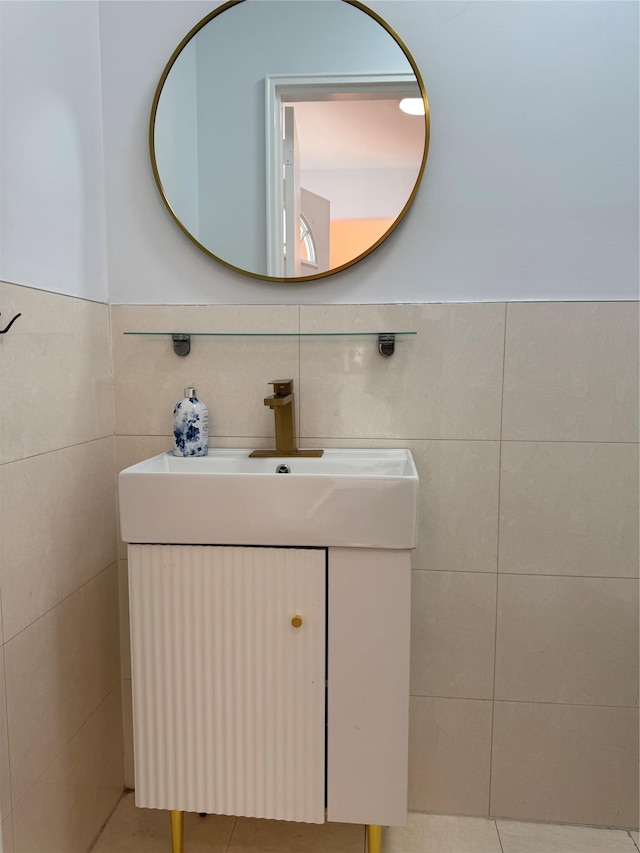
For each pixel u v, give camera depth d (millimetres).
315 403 1516
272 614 1229
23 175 1157
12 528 1137
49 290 1256
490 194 1432
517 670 1523
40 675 1234
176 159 1487
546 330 1442
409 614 1205
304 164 1458
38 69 1206
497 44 1397
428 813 1576
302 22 1437
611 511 1464
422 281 1465
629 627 1486
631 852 1450
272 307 1504
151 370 1544
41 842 1239
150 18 1475
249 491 1191
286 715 1252
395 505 1165
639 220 1402
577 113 1396
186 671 1266
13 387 1135
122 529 1229
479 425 1477
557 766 1534
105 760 1539
